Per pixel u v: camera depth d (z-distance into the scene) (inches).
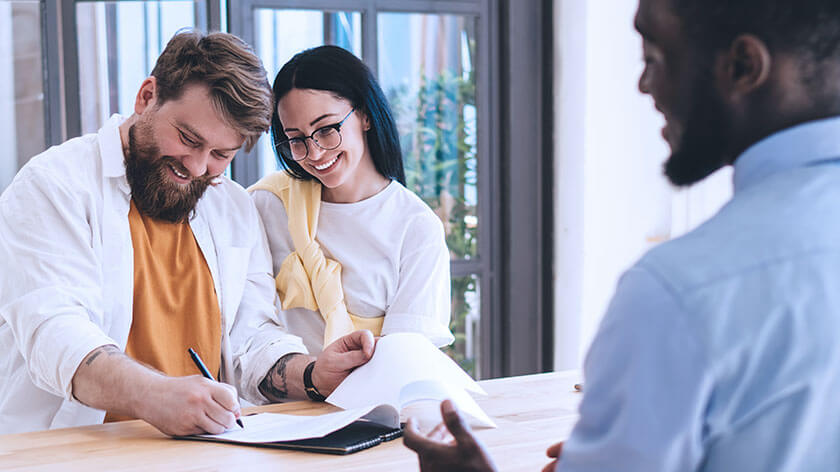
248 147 59.6
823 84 22.8
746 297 21.0
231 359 64.5
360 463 43.0
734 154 24.9
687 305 21.1
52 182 56.6
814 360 20.6
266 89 57.9
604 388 22.4
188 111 56.1
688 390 20.9
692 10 23.7
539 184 124.8
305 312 69.2
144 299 61.3
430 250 68.4
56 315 52.6
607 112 120.0
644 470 21.4
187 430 47.4
